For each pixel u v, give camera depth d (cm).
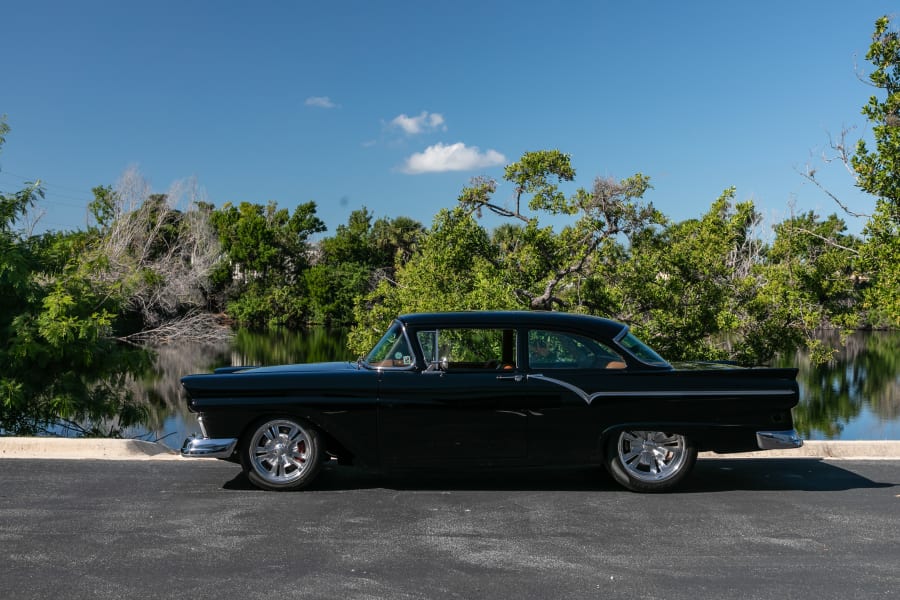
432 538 538
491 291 1459
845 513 611
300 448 684
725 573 473
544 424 672
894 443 843
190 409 673
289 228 7738
